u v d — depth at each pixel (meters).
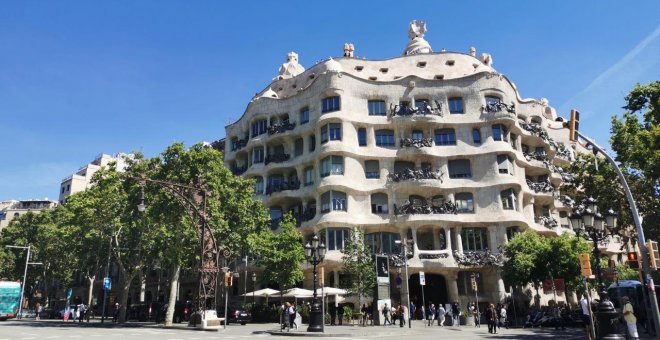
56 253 59.34
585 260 19.12
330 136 47.91
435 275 48.25
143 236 41.50
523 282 41.19
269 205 51.69
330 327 32.91
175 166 38.03
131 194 39.75
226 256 39.12
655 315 17.14
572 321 35.72
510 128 50.66
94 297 81.31
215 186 37.56
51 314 62.03
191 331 29.55
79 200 43.88
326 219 45.00
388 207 47.28
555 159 58.84
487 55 63.44
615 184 40.91
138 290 73.38
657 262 17.19
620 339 16.89
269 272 43.19
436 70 56.00
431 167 49.03
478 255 44.53
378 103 50.50
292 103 53.16
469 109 49.91
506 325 34.53
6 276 69.38
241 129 58.22
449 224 46.06
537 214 53.41
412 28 64.88
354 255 40.66
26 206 117.19
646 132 27.94
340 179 46.19
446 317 37.84
